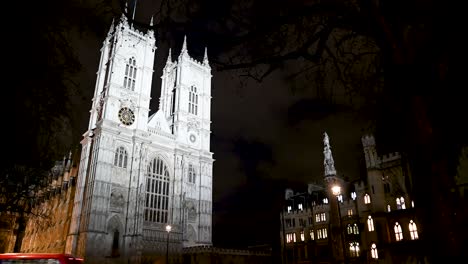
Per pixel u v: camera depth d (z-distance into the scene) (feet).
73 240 240.73
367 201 207.31
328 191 228.22
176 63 359.05
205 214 308.60
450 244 21.02
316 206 257.14
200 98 354.74
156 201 281.95
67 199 305.12
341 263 195.83
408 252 165.68
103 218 242.17
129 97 292.81
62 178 349.82
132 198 262.06
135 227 253.24
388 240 182.91
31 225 347.56
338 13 30.68
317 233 250.16
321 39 32.42
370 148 206.39
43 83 35.04
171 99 349.00
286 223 281.95
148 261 250.78
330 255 223.51
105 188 250.78
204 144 338.95
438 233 21.70
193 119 338.75
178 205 291.58
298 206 279.08
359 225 203.82
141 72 308.60
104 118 269.44
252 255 261.65
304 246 256.52
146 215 270.87
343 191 235.81
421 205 23.32
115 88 286.05
